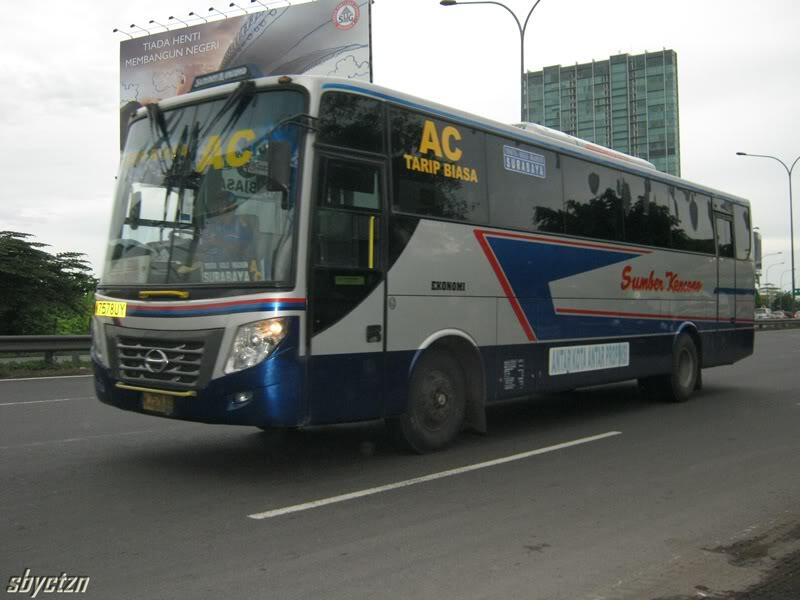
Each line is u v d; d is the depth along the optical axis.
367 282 6.95
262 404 6.16
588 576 4.60
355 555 4.89
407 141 7.50
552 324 9.30
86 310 24.80
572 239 9.67
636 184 11.12
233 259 6.46
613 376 10.41
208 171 6.82
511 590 4.36
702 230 12.79
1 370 15.42
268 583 4.39
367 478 6.88
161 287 6.67
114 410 10.59
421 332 7.52
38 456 7.59
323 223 6.57
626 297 10.73
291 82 6.61
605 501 6.27
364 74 30.61
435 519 5.70
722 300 13.31
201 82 7.31
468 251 8.10
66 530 5.29
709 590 4.43
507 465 7.52
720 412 11.20
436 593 4.29
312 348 6.43
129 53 36.53
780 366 19.03
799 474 7.29
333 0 31.33
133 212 7.20
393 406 7.25
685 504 6.21
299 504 6.02
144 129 7.45
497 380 8.49
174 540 5.11
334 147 6.70
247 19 33.31
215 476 6.87
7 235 24.30
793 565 4.85
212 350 6.26
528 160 9.10
